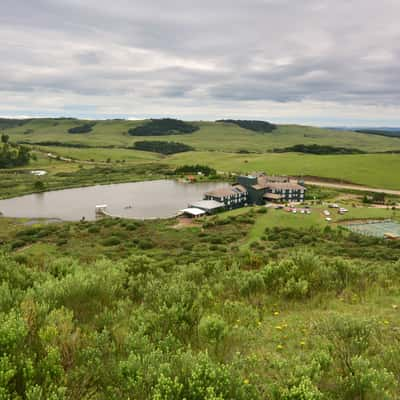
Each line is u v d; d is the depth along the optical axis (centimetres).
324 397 468
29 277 1154
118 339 618
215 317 690
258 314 897
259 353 651
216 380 438
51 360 451
